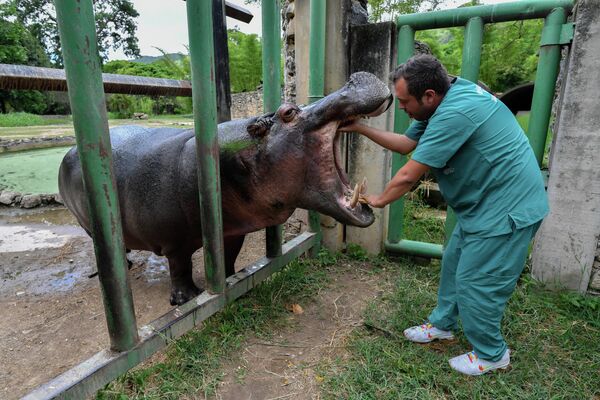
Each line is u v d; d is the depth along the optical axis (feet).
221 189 8.78
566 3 9.96
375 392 7.40
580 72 9.55
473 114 6.92
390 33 12.01
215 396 7.43
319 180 8.00
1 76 9.28
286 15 15.02
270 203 8.61
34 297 11.80
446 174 7.58
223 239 9.45
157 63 113.19
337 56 12.71
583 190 10.03
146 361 8.43
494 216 7.12
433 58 7.31
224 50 12.04
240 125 8.64
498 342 7.73
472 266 7.38
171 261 10.30
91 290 12.17
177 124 62.13
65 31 5.32
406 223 16.17
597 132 9.63
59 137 49.98
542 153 10.99
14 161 36.94
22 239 16.69
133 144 10.05
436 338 8.89
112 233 6.34
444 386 7.59
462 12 11.03
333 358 8.49
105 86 11.77
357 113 7.57
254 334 9.31
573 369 8.01
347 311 10.37
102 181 6.04
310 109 7.93
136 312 10.78
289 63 15.60
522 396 7.25
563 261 10.62
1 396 7.86
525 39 37.01
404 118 12.23
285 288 11.21
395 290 11.28
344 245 13.91
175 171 8.99
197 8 7.06
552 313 9.93
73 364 8.80
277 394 7.51
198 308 8.47
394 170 12.69
